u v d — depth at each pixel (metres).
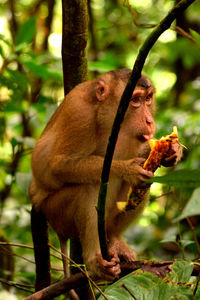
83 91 10.11
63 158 9.89
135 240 13.80
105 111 10.01
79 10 9.58
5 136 16.00
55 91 17.17
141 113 9.92
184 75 19.92
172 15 5.32
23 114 15.15
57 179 10.06
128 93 5.71
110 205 10.39
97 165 9.71
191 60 17.33
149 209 15.06
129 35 21.09
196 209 4.57
